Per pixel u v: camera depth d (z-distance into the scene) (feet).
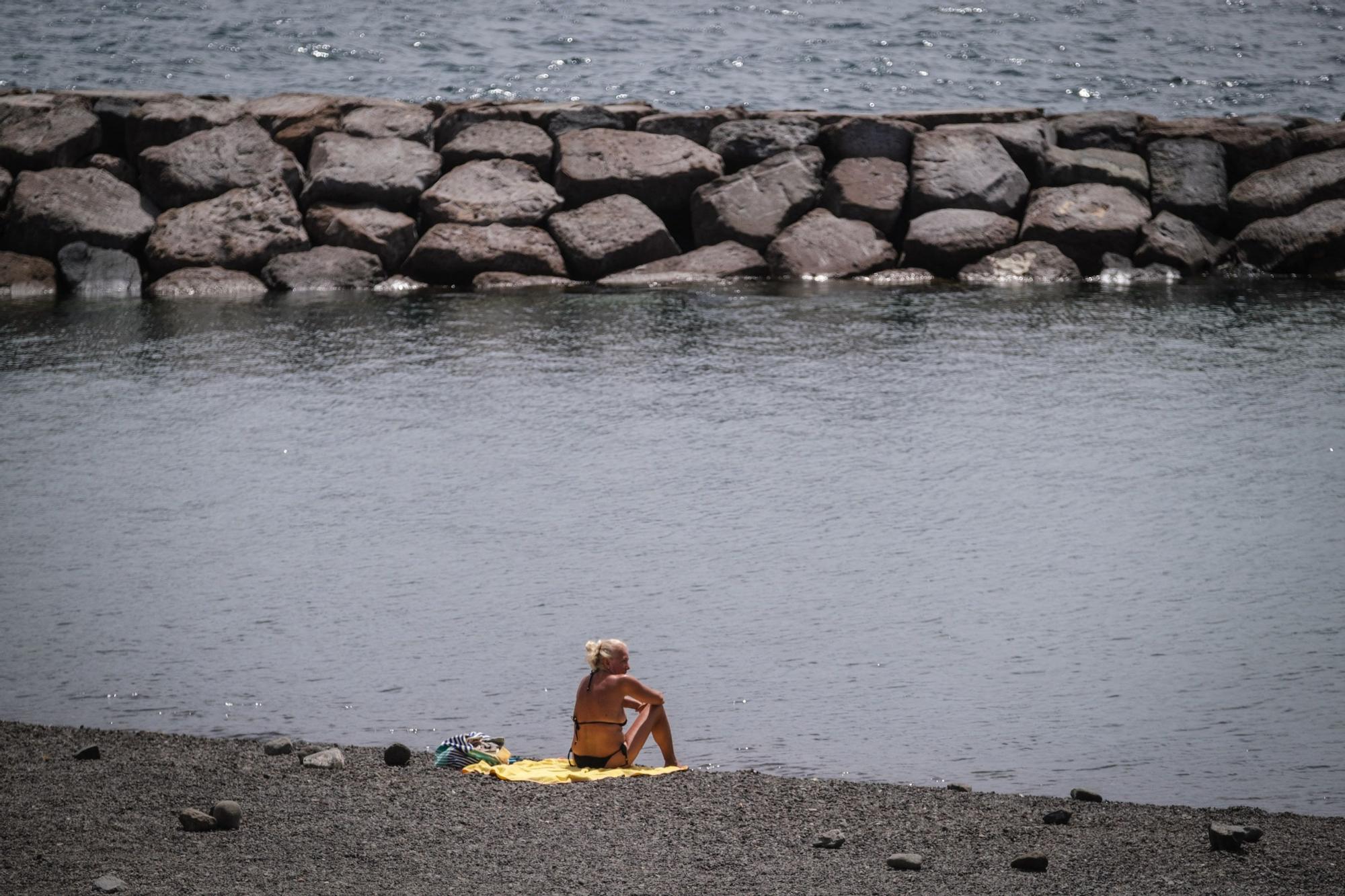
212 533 135.23
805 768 91.15
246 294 256.11
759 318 228.63
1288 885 67.82
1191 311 233.96
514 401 180.24
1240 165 285.43
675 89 451.94
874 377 190.90
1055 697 101.40
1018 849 72.28
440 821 74.64
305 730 96.12
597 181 275.18
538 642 110.63
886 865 69.56
